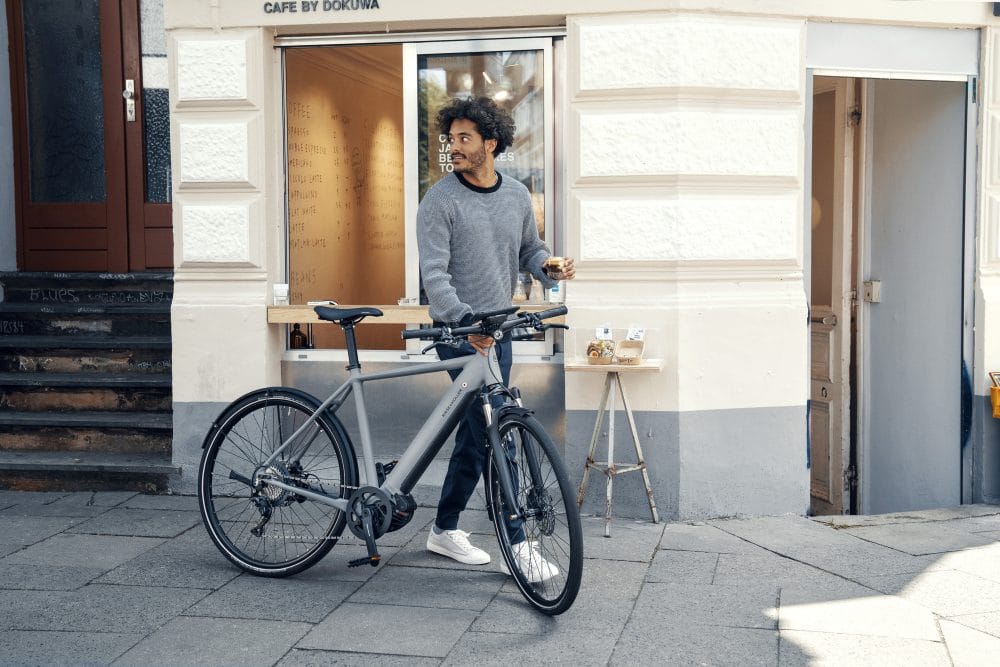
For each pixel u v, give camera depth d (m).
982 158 5.65
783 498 5.32
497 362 4.12
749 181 5.21
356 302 5.87
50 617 3.85
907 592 4.09
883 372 6.45
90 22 7.18
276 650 3.54
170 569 4.41
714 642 3.59
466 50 5.45
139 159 7.11
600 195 5.21
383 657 3.48
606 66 5.14
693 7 5.07
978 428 5.75
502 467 3.91
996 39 5.57
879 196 6.41
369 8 5.35
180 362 5.63
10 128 7.21
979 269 5.71
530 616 3.84
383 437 5.68
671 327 5.13
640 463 5.05
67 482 5.71
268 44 5.54
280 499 4.31
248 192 5.56
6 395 6.28
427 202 4.23
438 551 4.54
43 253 7.24
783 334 5.26
